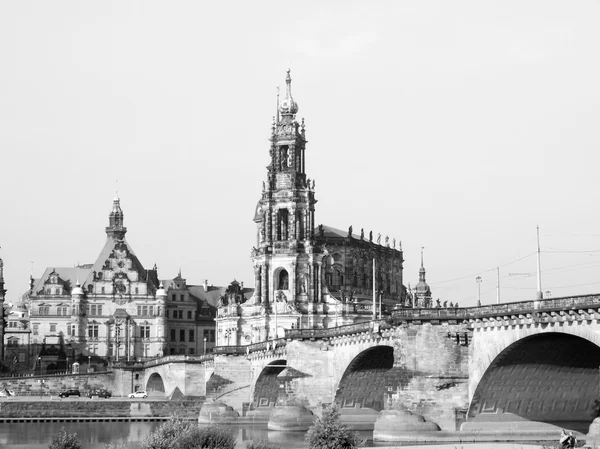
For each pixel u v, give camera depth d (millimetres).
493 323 133500
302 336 177750
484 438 136625
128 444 160375
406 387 141625
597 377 133500
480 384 136500
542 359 131125
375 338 156250
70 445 125500
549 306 123250
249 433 172625
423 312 142000
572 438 114188
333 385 174625
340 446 116938
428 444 136000
